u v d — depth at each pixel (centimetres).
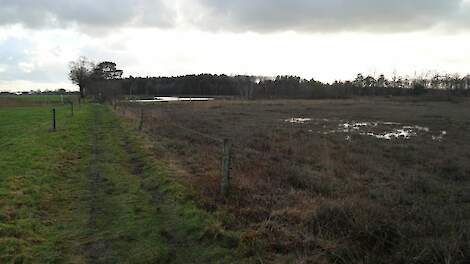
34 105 6600
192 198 1037
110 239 830
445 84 12862
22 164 1452
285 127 3434
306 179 1291
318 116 4772
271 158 1758
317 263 674
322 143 2402
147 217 950
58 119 3450
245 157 1683
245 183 1130
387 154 2117
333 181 1323
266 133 2884
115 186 1231
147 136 2297
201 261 731
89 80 10581
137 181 1286
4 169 1376
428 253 666
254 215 906
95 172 1419
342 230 796
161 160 1541
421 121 4147
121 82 12962
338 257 689
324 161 1738
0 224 865
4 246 773
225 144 1050
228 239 788
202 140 2234
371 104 7806
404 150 2253
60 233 865
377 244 730
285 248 738
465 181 1514
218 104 7606
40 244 806
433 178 1523
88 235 855
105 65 12131
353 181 1394
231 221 870
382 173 1587
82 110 4891
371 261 671
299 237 769
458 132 3194
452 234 749
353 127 3553
